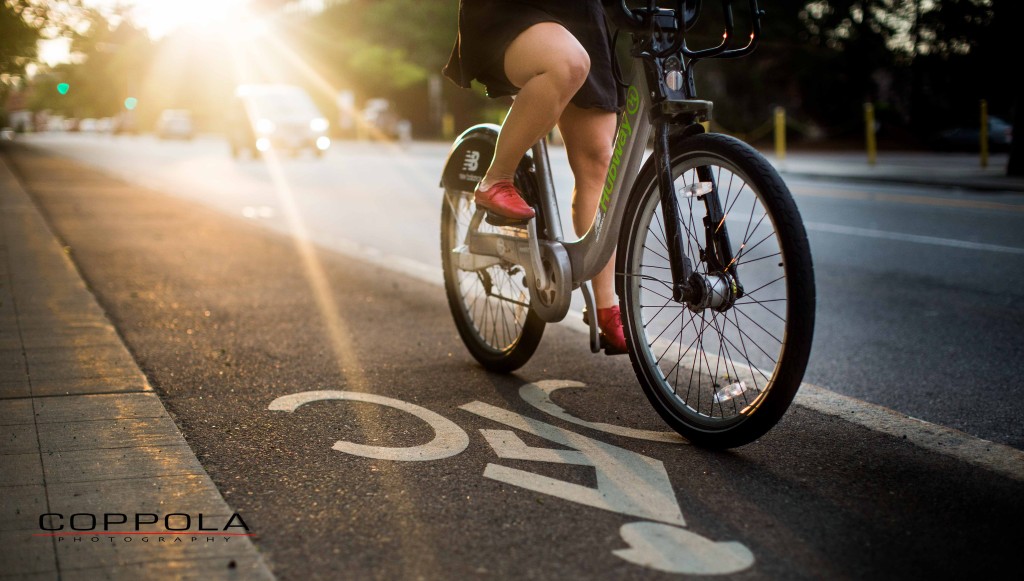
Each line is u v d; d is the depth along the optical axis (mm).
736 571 2125
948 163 20703
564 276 3326
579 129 3396
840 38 31906
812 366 4344
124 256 7367
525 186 3480
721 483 2660
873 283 6582
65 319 4711
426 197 14164
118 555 2168
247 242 8289
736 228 9406
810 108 34719
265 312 5215
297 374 3881
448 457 2871
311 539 2293
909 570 2137
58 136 67000
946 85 26172
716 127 34719
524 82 3088
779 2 32281
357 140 45344
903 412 3607
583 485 2639
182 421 3246
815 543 2271
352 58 51719
